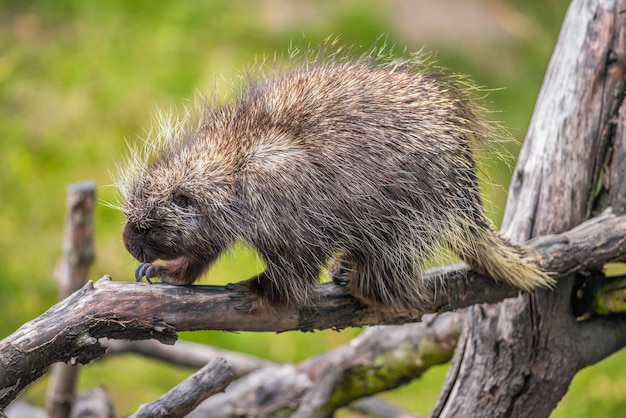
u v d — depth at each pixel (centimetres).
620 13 639
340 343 1227
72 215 780
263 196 502
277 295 500
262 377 821
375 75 542
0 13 1669
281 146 507
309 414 766
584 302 633
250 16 1655
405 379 770
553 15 1850
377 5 1681
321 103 519
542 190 637
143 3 1680
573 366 631
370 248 512
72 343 428
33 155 1403
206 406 814
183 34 1606
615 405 1065
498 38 1716
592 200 647
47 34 1628
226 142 521
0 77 1516
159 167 530
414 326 757
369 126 510
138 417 492
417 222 518
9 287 1228
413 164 511
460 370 640
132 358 1186
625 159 635
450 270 557
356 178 501
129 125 1441
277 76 577
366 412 904
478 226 550
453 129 538
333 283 538
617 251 587
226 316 482
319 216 499
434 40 1656
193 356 906
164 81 1499
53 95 1493
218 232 514
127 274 1219
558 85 651
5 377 410
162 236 518
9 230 1310
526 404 625
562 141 638
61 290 812
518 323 621
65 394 813
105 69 1535
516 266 562
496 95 1599
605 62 639
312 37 1586
